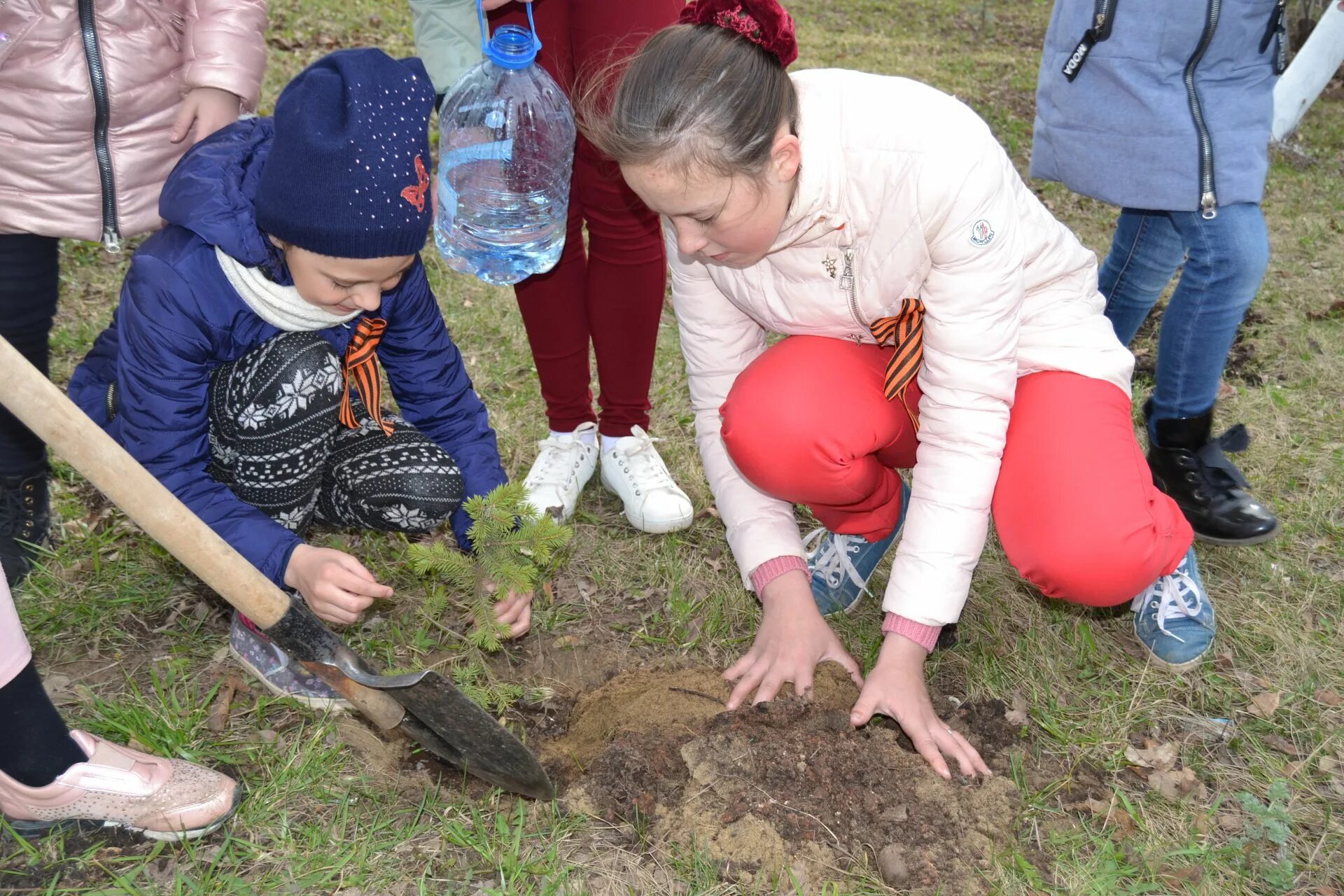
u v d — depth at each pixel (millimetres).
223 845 1854
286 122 1775
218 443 2213
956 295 1921
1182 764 2180
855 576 2521
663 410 3447
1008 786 2016
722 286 2254
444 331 2387
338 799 1984
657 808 1964
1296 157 6570
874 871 1872
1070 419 2129
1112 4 2691
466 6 2328
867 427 2191
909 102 1889
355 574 1960
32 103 2205
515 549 2129
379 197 1780
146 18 2271
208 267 1966
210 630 2408
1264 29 2629
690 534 2896
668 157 1682
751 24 1723
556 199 2379
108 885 1809
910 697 2043
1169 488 2893
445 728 1860
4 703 1697
